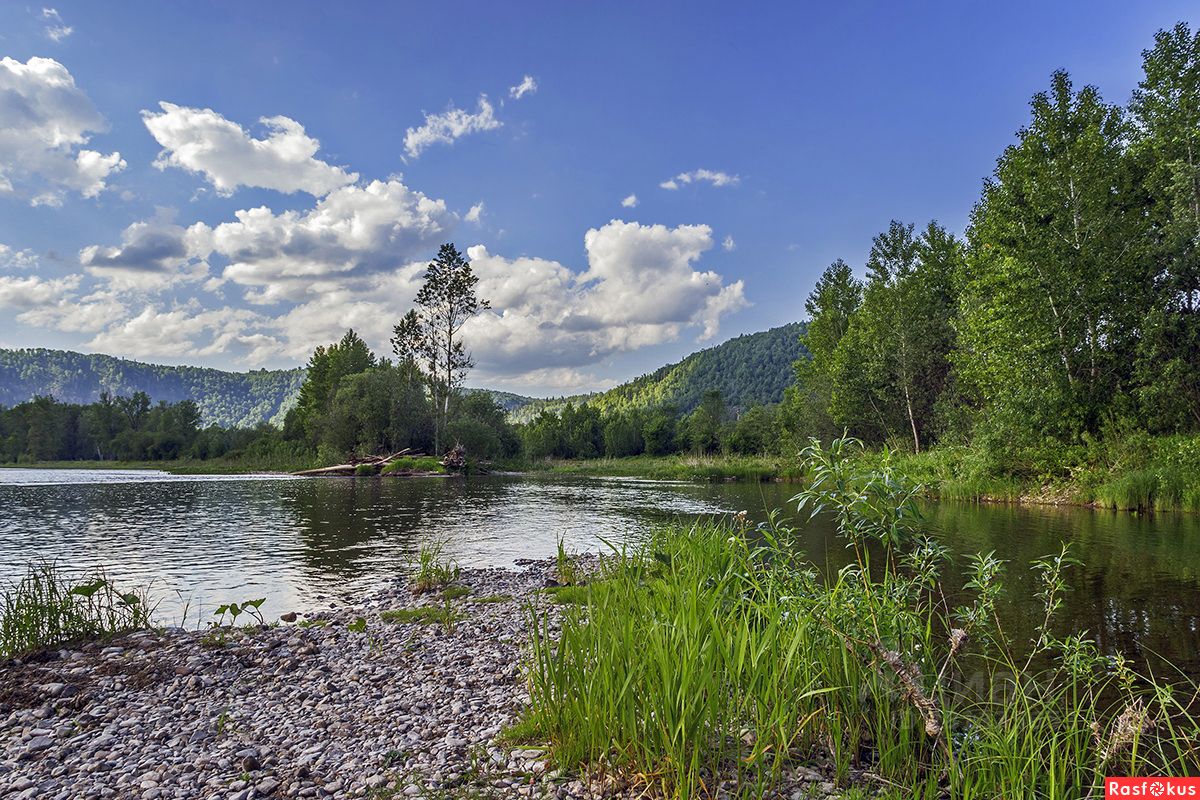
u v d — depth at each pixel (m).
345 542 16.33
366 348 78.00
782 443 54.25
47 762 4.61
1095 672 6.23
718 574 6.72
